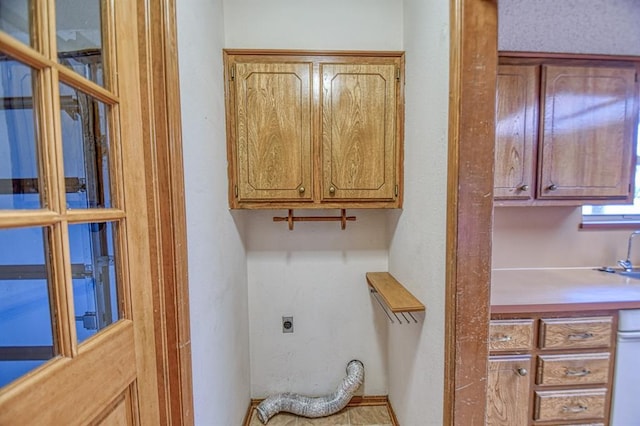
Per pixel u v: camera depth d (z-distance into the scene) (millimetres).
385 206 1600
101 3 731
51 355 585
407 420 1542
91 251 712
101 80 740
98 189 736
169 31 881
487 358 1003
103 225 748
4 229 485
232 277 1557
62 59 618
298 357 1979
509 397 1432
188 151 1032
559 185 1721
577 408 1443
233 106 1531
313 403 1876
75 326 622
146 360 861
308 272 1940
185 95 1018
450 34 990
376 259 1947
